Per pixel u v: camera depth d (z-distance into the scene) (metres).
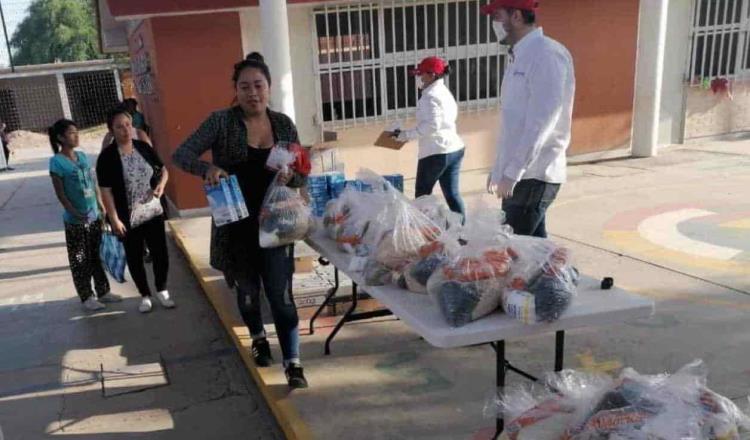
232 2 6.86
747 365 3.24
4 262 6.37
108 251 4.54
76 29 41.84
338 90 8.12
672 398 1.72
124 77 19.41
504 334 2.13
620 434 1.63
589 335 3.68
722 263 4.83
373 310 3.89
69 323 4.57
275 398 3.18
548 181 3.26
